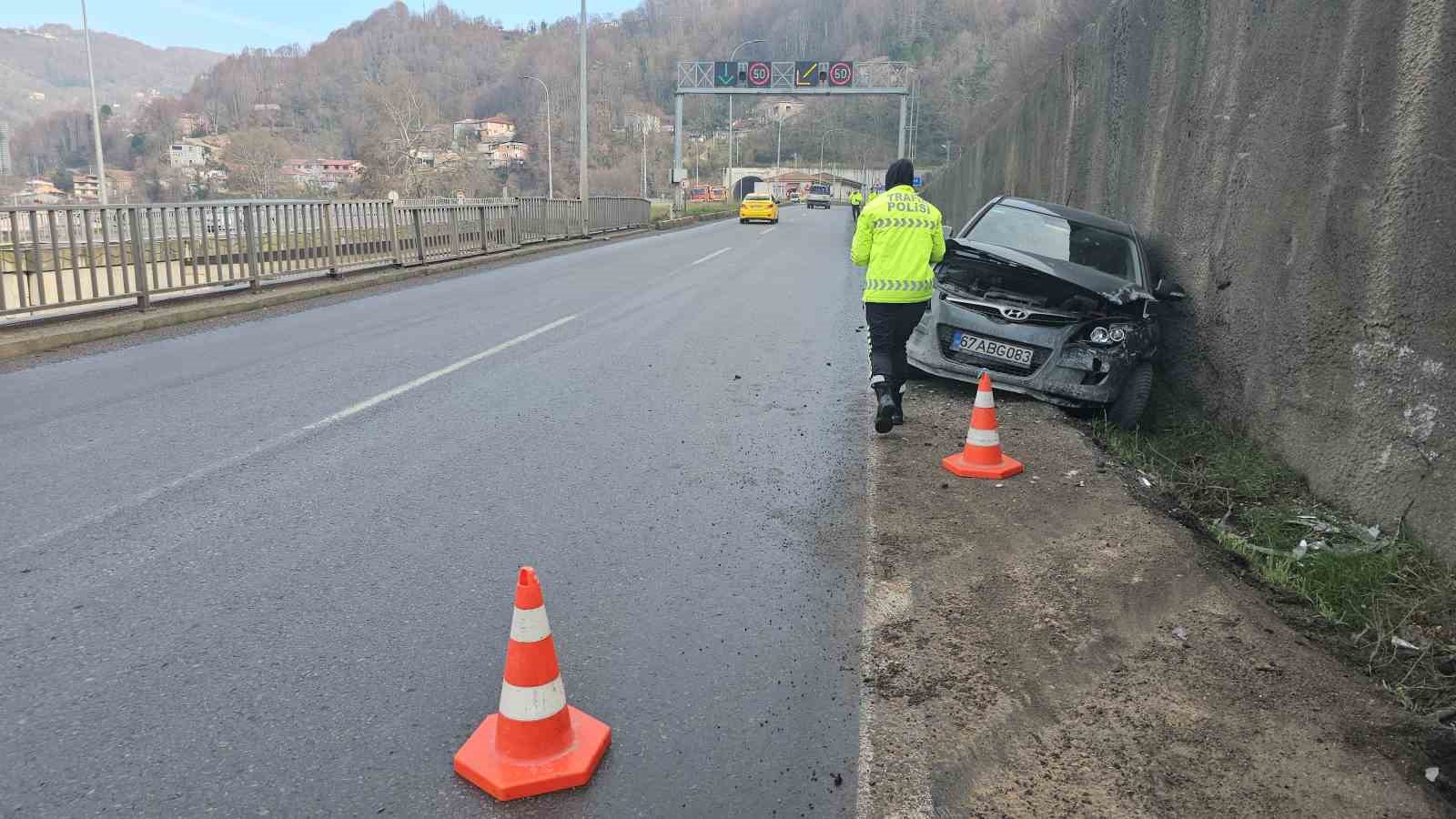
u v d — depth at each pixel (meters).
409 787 2.66
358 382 7.56
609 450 5.91
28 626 3.47
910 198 6.51
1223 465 6.22
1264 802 2.75
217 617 3.59
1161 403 7.78
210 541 4.30
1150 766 2.89
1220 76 7.61
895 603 3.88
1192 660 3.53
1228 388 6.94
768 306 12.84
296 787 2.64
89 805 2.53
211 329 10.11
